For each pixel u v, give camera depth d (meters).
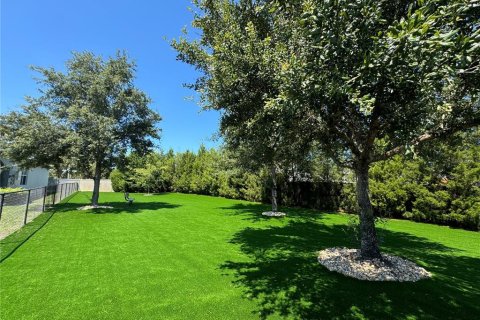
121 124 14.43
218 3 5.10
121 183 31.52
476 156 10.59
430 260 6.18
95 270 5.17
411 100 2.82
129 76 14.40
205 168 27.42
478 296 4.19
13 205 8.59
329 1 2.50
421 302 3.95
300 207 16.88
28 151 12.59
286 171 15.46
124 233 8.57
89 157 12.76
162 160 32.97
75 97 13.98
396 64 2.42
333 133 5.05
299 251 6.67
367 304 3.88
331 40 2.67
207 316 3.52
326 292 4.27
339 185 15.15
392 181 13.05
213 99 5.35
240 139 6.56
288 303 3.90
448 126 4.36
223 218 12.05
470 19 2.60
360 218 5.77
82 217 11.54
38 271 5.08
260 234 8.70
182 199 22.17
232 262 5.77
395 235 9.12
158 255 6.22
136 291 4.25
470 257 6.51
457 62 2.26
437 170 11.47
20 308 3.66
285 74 3.24
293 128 4.41
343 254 6.11
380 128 4.36
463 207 10.64
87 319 3.40
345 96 3.20
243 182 21.50
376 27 2.90
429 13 2.41
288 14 4.09
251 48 4.08
